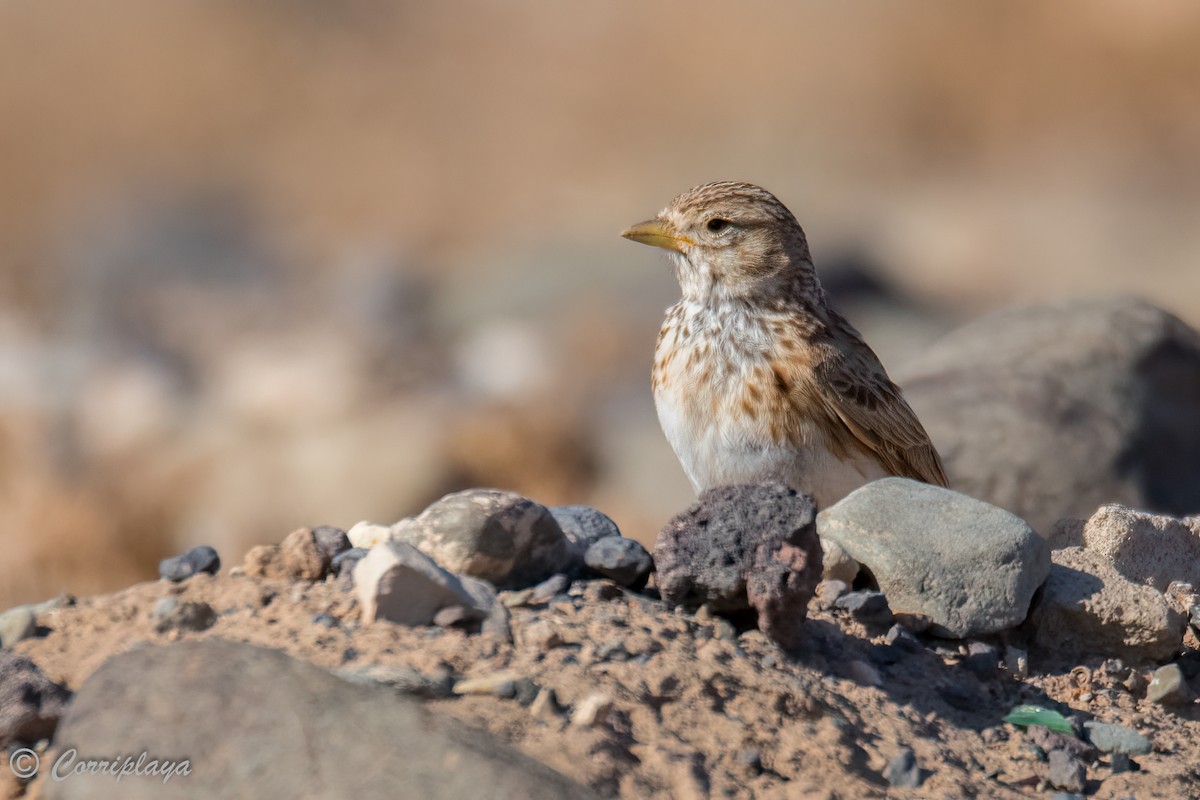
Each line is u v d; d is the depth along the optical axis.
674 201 8.74
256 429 17.47
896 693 5.96
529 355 22.25
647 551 6.27
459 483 16.59
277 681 4.94
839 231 31.80
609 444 18.02
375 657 5.43
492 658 5.50
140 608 5.88
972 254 31.66
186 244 31.17
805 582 5.93
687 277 8.58
